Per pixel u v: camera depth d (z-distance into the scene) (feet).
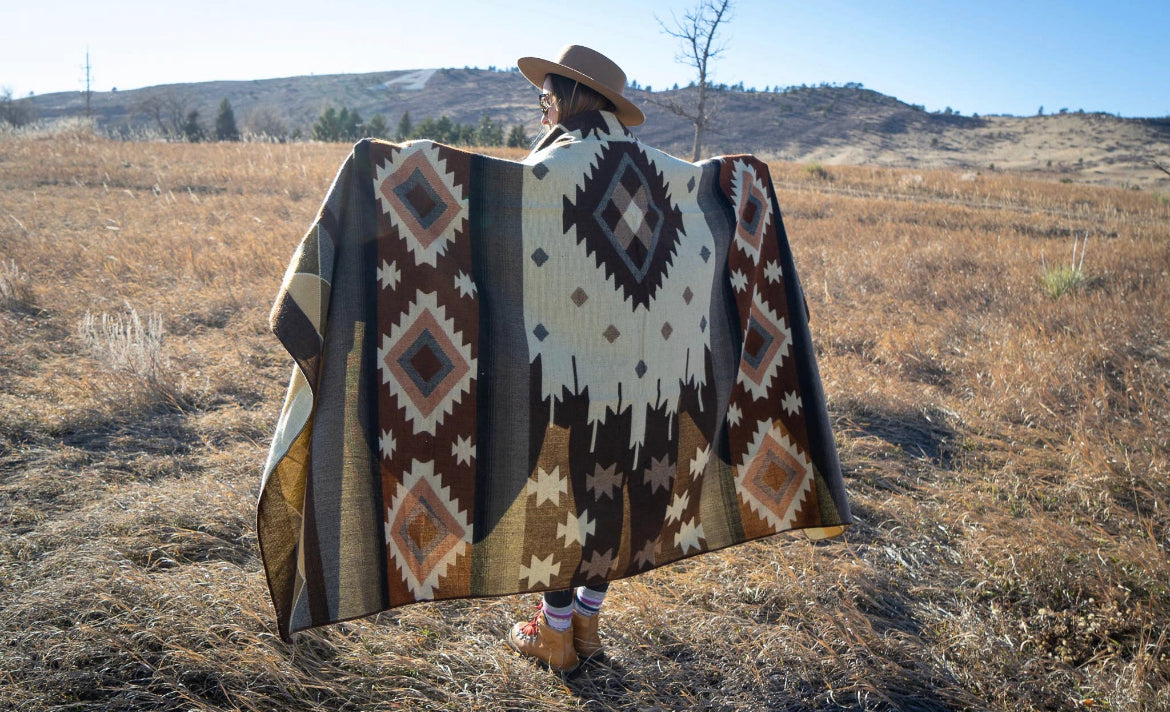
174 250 27.37
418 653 7.91
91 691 6.98
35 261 24.21
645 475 7.16
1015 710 7.84
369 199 6.17
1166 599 9.53
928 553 10.94
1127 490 12.93
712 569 9.86
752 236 8.32
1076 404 16.84
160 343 17.11
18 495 10.57
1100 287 30.17
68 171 52.95
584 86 7.12
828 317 24.44
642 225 7.03
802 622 8.95
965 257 36.14
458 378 6.41
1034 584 9.89
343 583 6.06
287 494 6.14
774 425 8.56
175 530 9.64
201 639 7.52
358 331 6.07
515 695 7.48
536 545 6.79
